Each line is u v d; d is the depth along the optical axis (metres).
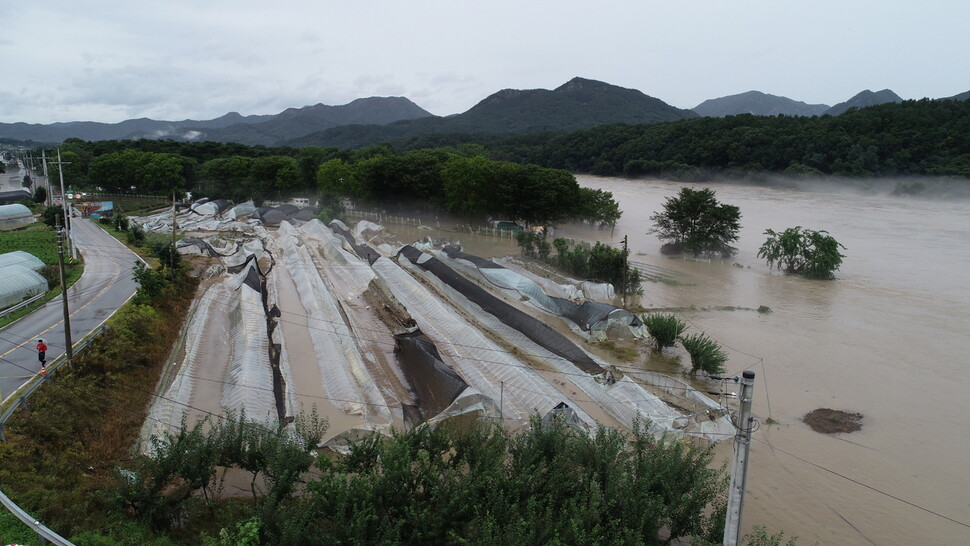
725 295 53.72
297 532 15.20
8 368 28.95
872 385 33.81
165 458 18.80
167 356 36.38
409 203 103.38
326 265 61.72
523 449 19.16
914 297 52.12
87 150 154.00
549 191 85.06
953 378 34.69
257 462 19.81
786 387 33.62
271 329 41.81
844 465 25.67
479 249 76.38
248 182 117.75
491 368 34.09
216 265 61.28
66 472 21.03
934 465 25.72
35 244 66.56
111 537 16.56
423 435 20.45
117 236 75.19
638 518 16.58
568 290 52.38
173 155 131.00
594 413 29.83
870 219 92.88
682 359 38.28
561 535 15.69
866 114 140.50
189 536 18.28
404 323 41.19
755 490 23.83
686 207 70.19
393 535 16.03
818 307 49.53
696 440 26.92
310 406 30.42
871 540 20.97
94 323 36.22
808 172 132.88
